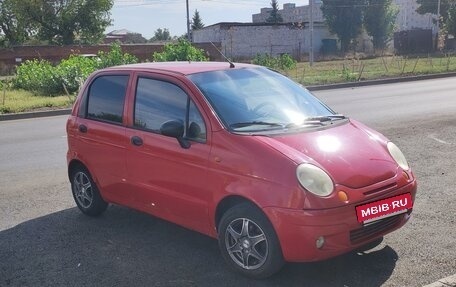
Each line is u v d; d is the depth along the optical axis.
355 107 15.00
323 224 3.86
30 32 68.75
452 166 7.58
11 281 4.40
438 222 5.34
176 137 4.64
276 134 4.38
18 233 5.57
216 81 4.95
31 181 7.89
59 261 4.78
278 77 5.50
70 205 6.54
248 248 4.21
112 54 26.03
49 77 22.97
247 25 57.88
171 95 4.93
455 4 60.69
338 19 63.09
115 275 4.44
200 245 5.04
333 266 4.43
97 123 5.66
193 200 4.58
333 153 4.22
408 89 20.03
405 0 85.69
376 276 4.22
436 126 10.98
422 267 4.34
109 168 5.49
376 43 64.38
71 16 66.88
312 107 5.14
